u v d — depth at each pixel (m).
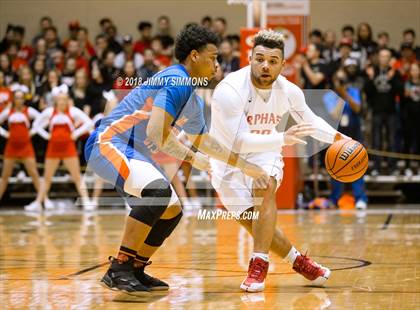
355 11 17.45
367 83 13.92
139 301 4.80
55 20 17.83
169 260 6.77
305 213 12.16
